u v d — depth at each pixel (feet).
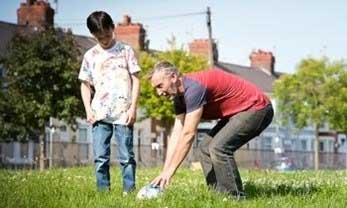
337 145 238.27
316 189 26.14
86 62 25.76
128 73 25.57
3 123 102.27
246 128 21.97
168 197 21.71
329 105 167.84
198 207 19.90
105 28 25.03
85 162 125.49
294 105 172.24
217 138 22.18
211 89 21.63
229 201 20.71
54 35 103.35
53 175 38.73
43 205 19.47
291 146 221.05
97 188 25.55
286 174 48.19
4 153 129.18
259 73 226.17
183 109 22.58
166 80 21.08
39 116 101.91
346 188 26.89
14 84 103.24
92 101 25.66
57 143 121.80
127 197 21.95
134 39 175.63
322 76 170.09
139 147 138.92
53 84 102.89
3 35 147.54
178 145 21.33
